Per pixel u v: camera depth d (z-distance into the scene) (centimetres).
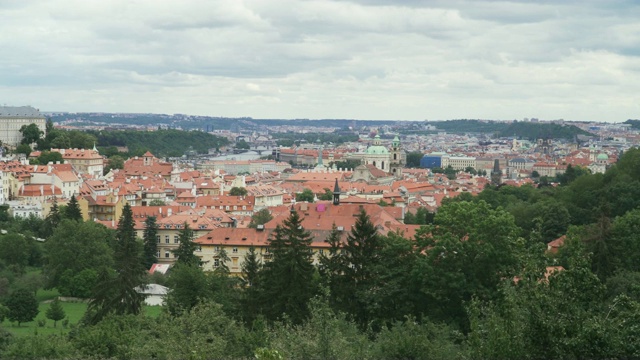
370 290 16925
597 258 18512
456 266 16550
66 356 13938
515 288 10988
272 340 12394
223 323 13188
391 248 17375
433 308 16525
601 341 9925
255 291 17912
